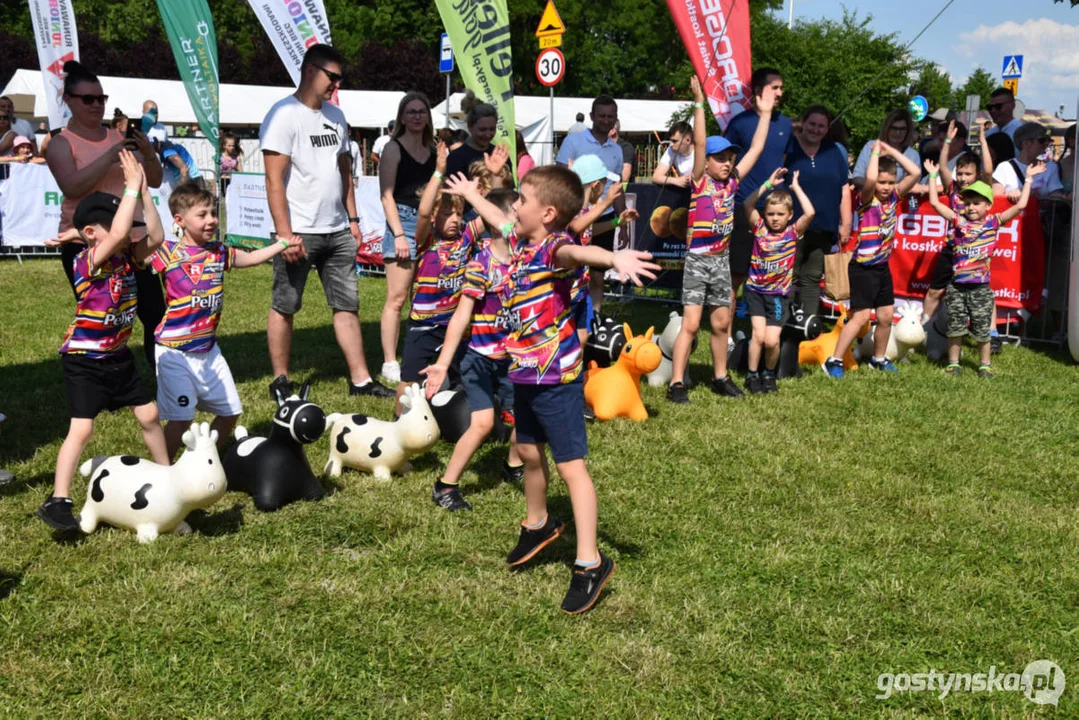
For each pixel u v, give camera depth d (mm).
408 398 4980
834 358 7551
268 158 6074
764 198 7324
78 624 3410
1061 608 3707
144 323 6160
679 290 11094
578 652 3330
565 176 3449
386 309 6980
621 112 30047
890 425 6191
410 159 6652
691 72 30734
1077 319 7895
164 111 23219
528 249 3510
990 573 4004
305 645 3340
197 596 3645
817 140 7477
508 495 4812
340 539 4254
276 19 8266
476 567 3984
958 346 7762
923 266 9016
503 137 6766
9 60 39000
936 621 3557
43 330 8742
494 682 3135
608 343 6590
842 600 3740
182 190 4527
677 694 3102
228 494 4742
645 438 5785
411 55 41062
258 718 2930
